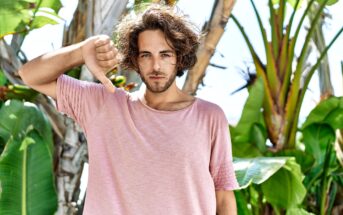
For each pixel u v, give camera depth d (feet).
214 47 15.43
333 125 17.01
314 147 17.07
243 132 16.29
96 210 7.59
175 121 7.72
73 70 14.39
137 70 7.87
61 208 14.28
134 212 7.50
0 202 12.64
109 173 7.66
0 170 12.75
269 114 16.87
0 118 13.33
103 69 7.51
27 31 14.78
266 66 17.07
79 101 7.90
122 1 14.57
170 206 7.54
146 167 7.55
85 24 14.99
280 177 14.79
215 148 8.02
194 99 7.98
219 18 15.39
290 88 16.99
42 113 13.76
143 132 7.65
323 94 21.80
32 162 13.10
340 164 17.54
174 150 7.58
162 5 7.90
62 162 14.42
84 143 14.53
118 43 8.00
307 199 17.24
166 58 7.63
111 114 7.77
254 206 16.48
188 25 7.84
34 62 7.80
